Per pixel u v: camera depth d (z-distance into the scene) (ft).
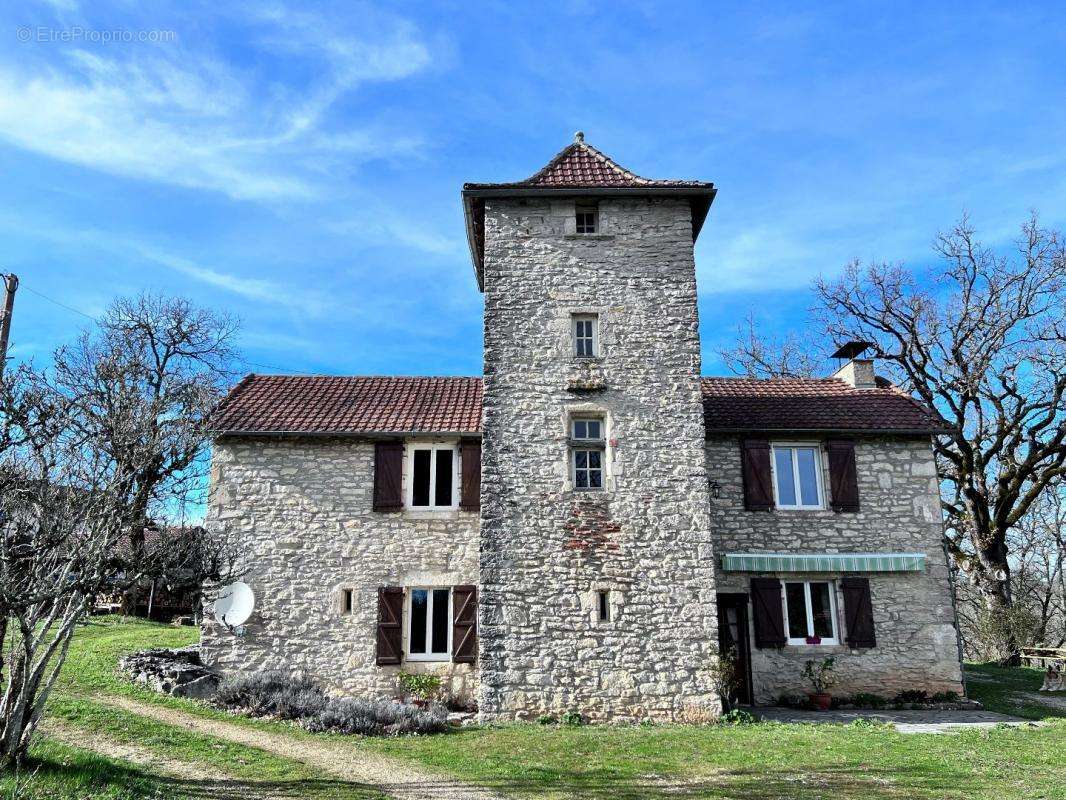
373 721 36.35
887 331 80.84
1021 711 45.19
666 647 40.75
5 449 25.17
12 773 23.09
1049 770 29.96
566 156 49.93
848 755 32.09
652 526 42.32
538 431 43.50
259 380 55.83
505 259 45.93
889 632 46.96
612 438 43.47
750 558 47.16
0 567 22.72
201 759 29.04
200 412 29.19
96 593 25.35
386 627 45.62
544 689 40.09
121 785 24.32
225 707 38.45
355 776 28.25
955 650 46.73
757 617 46.91
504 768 29.89
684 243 46.24
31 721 24.30
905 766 30.40
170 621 70.03
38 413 25.04
